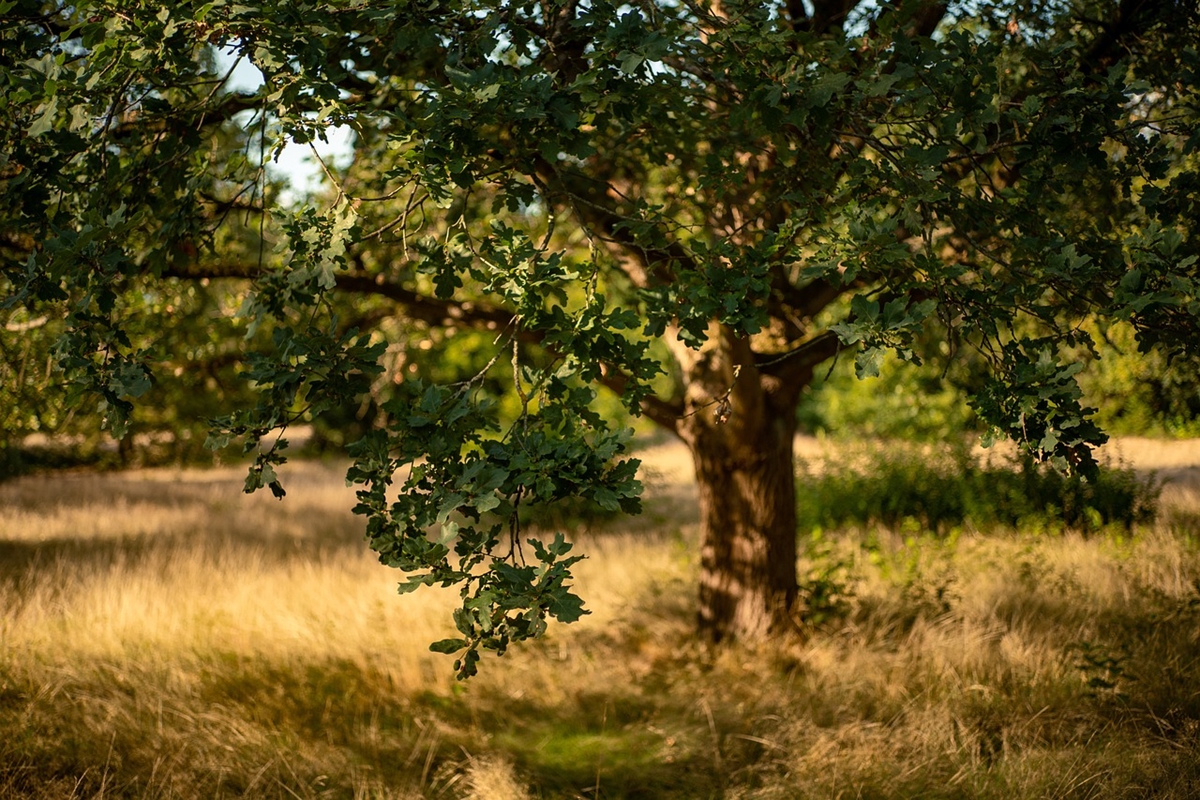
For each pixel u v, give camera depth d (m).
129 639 5.54
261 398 2.35
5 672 4.75
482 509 2.03
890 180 2.63
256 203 4.62
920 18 4.30
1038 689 4.64
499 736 4.89
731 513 5.99
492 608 2.15
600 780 4.39
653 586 7.23
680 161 4.63
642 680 5.58
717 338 5.61
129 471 16.17
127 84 2.58
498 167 2.65
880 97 2.78
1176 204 2.74
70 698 4.60
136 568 7.52
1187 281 2.21
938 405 12.66
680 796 4.25
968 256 3.14
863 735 4.34
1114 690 4.53
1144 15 3.91
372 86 3.92
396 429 2.29
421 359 8.35
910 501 9.97
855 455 11.09
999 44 3.92
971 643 5.24
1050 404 2.14
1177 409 8.03
